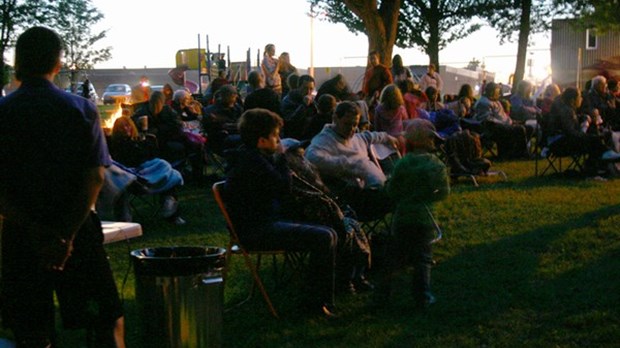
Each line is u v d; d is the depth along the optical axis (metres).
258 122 4.83
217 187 4.87
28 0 29.42
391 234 5.20
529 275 5.84
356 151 6.40
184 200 9.72
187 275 4.04
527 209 8.45
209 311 4.11
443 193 5.07
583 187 10.09
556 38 44.88
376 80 12.78
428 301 5.14
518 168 12.39
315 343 4.57
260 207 4.88
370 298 5.41
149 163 8.09
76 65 33.19
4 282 3.41
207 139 10.73
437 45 28.67
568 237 6.98
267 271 6.20
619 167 11.05
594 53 44.03
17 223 3.33
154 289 4.06
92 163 3.32
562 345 4.41
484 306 5.16
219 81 14.90
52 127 3.28
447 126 11.28
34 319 3.41
